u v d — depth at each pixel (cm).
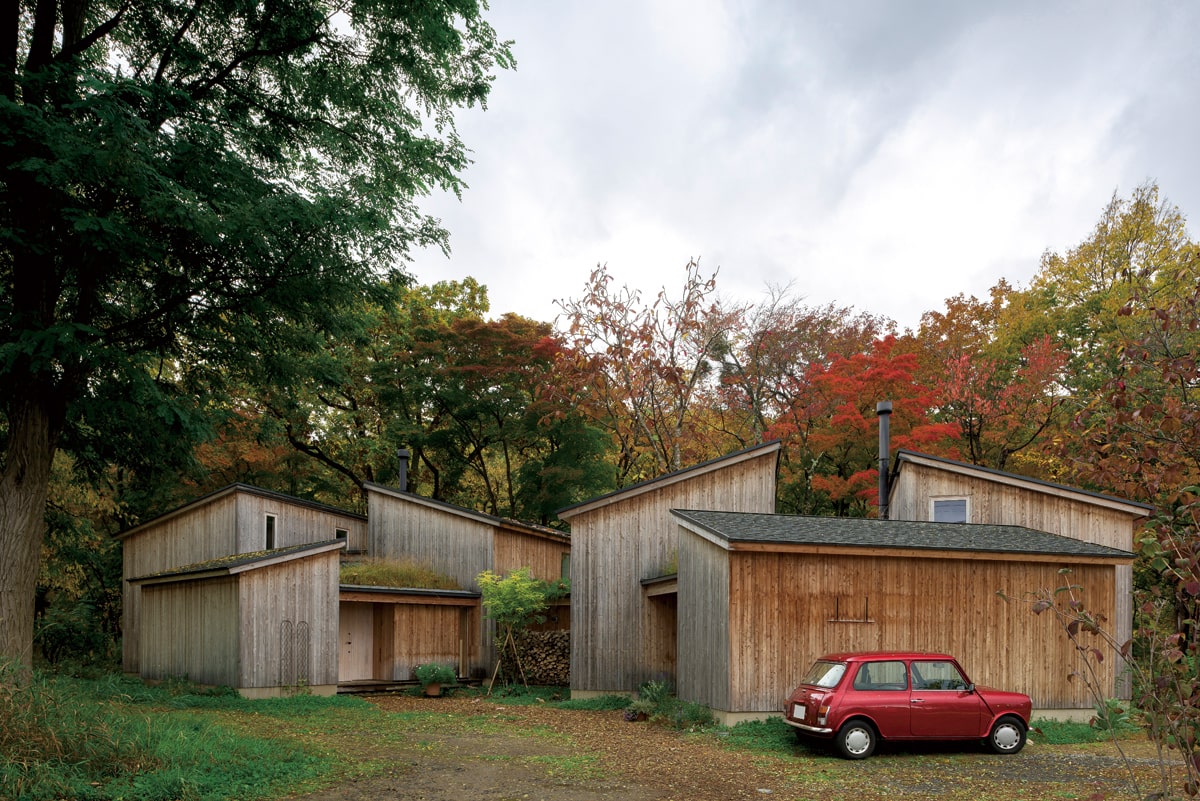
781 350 3638
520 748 1377
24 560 1468
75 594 3125
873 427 2828
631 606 2142
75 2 1561
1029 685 1633
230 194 1449
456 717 1773
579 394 3366
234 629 2012
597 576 2145
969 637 1630
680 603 1814
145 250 1389
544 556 2748
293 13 1617
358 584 2380
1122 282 3064
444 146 1809
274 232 1438
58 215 1384
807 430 3362
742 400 3772
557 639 2475
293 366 1822
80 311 1512
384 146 1820
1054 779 1130
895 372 2780
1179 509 550
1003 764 1234
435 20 1669
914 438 2603
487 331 3612
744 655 1549
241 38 1711
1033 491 2030
